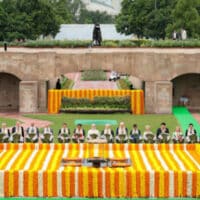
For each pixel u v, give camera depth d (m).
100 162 36.88
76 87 79.00
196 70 62.19
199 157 39.41
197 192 35.12
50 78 62.53
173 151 41.06
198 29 92.88
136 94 62.53
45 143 42.16
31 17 106.31
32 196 35.16
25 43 68.75
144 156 39.56
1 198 34.81
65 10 150.88
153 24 110.69
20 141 43.03
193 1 93.38
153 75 62.22
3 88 64.94
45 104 63.03
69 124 55.38
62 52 62.81
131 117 59.75
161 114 61.53
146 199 34.75
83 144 41.50
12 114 61.50
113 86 80.31
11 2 106.44
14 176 35.12
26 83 62.06
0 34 101.81
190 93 65.56
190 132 43.69
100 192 35.06
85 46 67.62
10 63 62.44
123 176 35.03
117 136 43.47
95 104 62.84
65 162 37.66
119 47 67.44
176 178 35.09
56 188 35.12
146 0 113.25
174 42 67.69
